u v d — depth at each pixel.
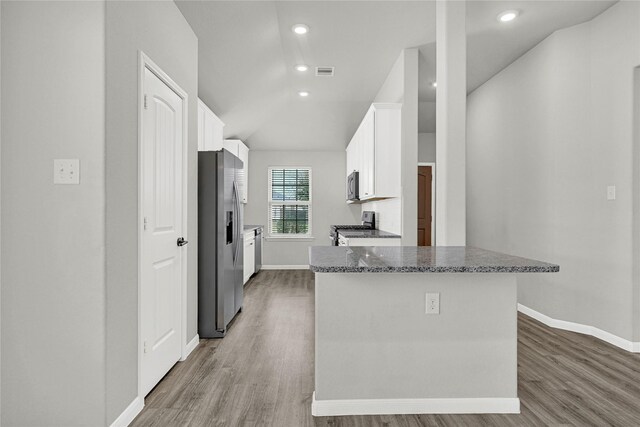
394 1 3.12
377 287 2.11
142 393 2.16
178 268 2.80
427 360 2.13
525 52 4.05
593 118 3.38
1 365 1.82
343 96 5.72
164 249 2.53
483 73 4.64
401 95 4.17
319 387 2.11
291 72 4.78
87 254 1.79
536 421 2.04
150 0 2.30
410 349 2.12
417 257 2.20
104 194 1.78
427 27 3.58
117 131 1.90
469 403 2.12
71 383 1.80
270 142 7.10
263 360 2.86
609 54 3.22
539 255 3.86
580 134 3.46
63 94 1.78
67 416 1.81
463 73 2.85
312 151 7.39
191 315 3.08
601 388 2.42
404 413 2.11
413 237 4.02
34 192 1.80
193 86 3.11
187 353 2.94
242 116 5.70
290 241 7.39
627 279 3.11
